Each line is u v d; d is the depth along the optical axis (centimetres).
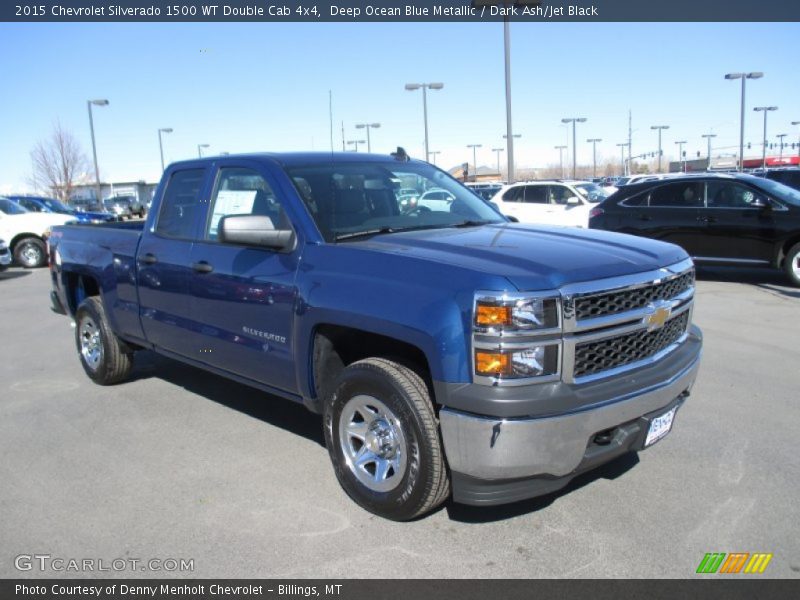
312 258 376
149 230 519
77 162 5159
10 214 1752
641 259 340
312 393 385
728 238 1091
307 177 420
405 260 333
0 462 438
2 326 916
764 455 422
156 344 521
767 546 321
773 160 7056
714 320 818
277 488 393
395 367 335
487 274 300
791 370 605
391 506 340
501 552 320
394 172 464
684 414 496
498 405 289
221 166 464
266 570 310
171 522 355
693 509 356
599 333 308
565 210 1603
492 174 8425
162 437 477
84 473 419
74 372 660
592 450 314
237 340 427
